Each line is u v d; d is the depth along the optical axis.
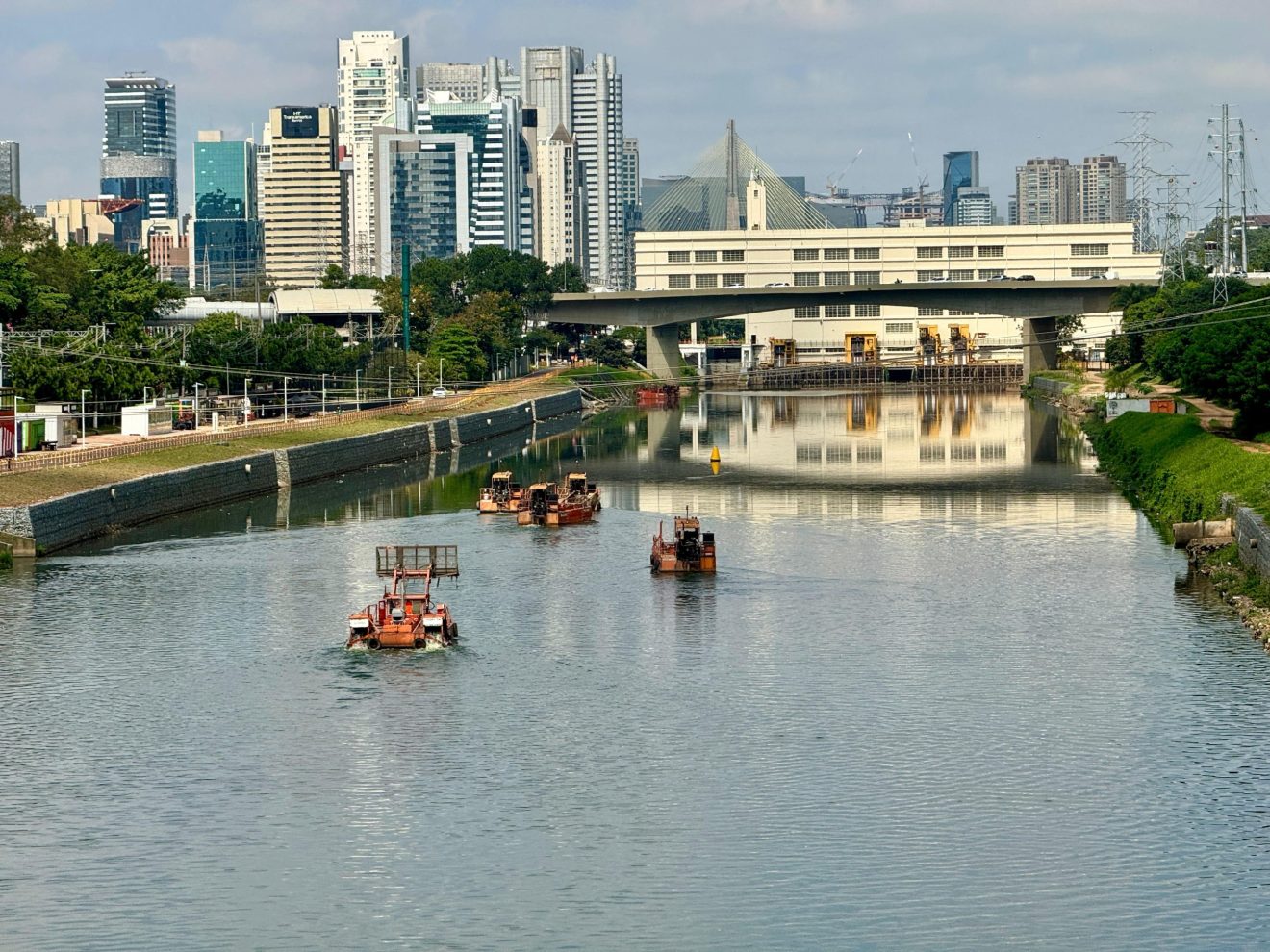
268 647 138.50
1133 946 84.31
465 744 113.19
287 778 106.94
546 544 190.38
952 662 133.75
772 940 85.00
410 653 136.50
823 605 155.25
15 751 112.06
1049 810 100.81
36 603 155.12
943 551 184.00
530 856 95.00
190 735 115.38
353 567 174.25
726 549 186.62
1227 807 100.94
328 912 88.38
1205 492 194.50
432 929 86.50
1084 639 140.12
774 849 95.56
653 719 118.62
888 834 97.62
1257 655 133.62
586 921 87.12
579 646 139.12
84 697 124.00
